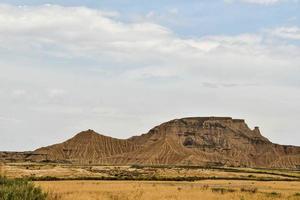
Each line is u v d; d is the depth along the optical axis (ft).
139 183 275.39
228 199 155.53
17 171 385.29
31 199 90.74
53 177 340.59
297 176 526.57
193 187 226.58
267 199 159.53
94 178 342.64
